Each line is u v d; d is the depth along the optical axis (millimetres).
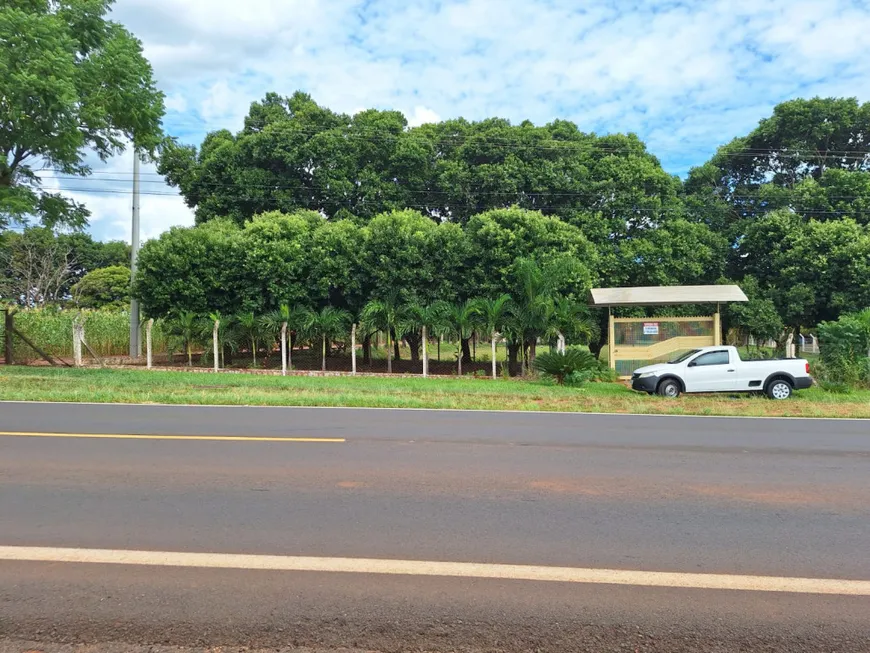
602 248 27312
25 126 16484
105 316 26062
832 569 4328
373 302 20594
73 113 16734
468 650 3258
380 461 7352
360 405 12617
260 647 3252
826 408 13000
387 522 5164
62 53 16016
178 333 22672
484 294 21812
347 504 5629
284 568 4219
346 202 29062
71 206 19703
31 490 5965
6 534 4797
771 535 4984
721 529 5113
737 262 30469
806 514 5531
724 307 26844
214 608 3650
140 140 20141
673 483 6539
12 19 15312
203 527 4992
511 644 3314
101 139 19328
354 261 21734
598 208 28922
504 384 17500
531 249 22406
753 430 10211
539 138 30984
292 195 28984
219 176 29656
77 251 51125
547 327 20078
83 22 18375
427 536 4852
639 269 27344
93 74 18016
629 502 5820
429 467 7090
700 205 31562
